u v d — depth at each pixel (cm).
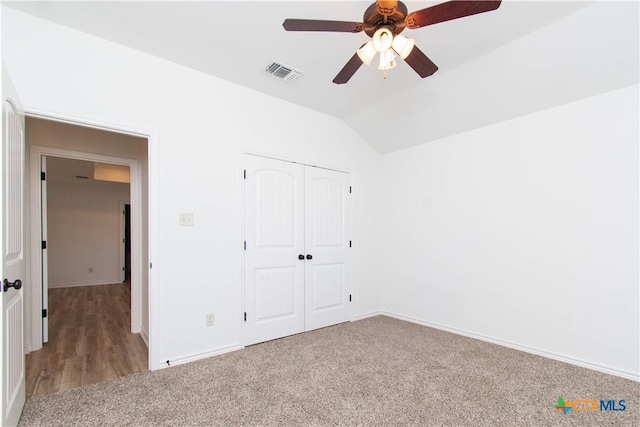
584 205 252
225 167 283
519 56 238
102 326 366
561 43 218
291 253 328
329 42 229
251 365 251
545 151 275
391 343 302
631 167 231
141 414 185
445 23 205
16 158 179
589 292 248
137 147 346
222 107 284
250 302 296
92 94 222
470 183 328
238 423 177
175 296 253
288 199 328
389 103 331
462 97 294
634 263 229
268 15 201
